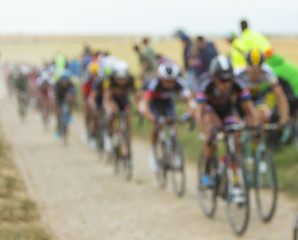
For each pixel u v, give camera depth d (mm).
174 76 13594
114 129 16297
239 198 9578
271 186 10297
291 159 14633
